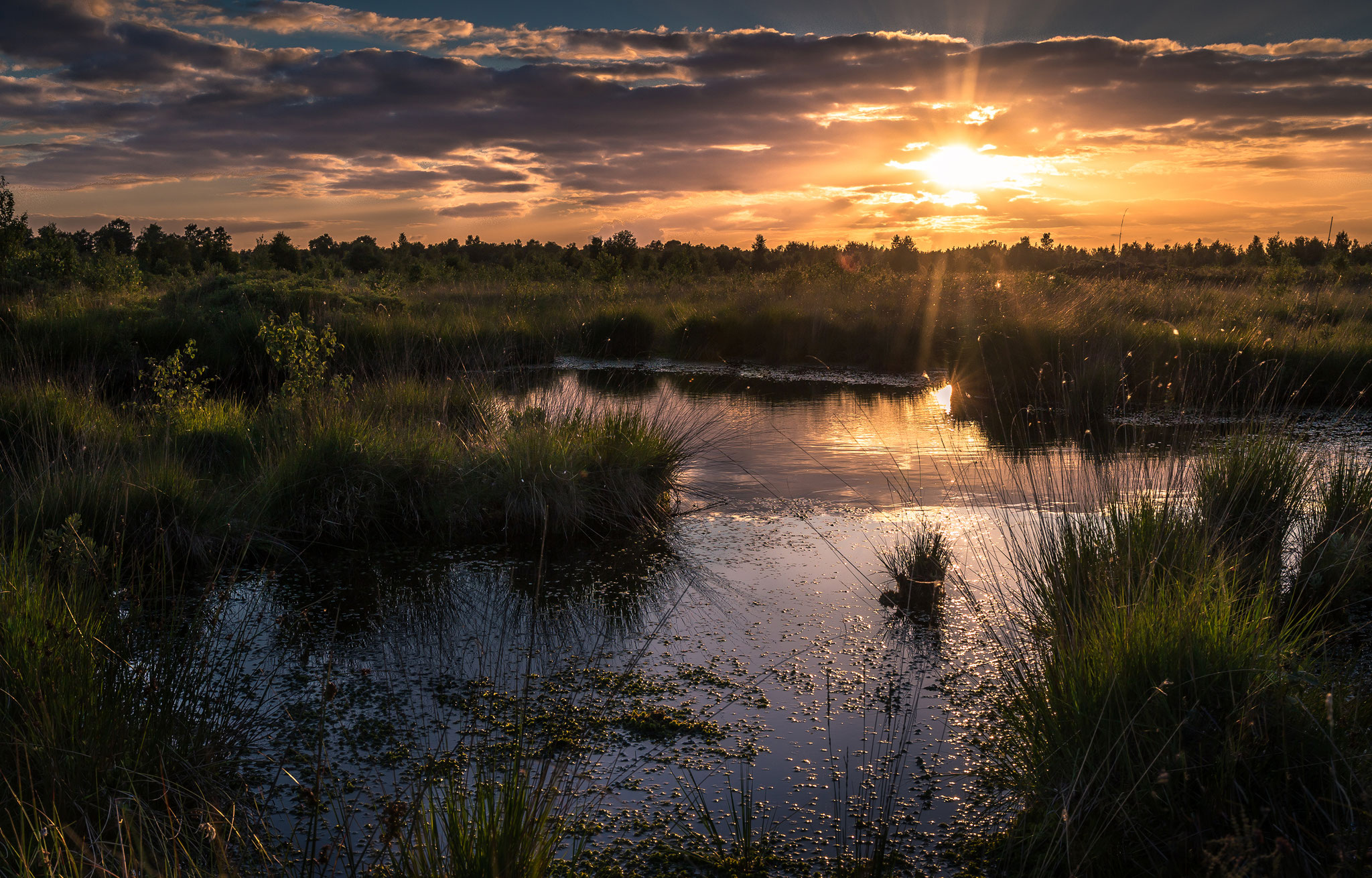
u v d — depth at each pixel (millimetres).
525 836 2471
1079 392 11156
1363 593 4617
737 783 3266
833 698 3928
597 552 6098
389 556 6035
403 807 2516
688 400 12734
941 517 6648
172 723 3199
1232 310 15812
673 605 5102
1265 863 2350
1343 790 2355
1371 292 21172
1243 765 2594
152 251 65812
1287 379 11031
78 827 2648
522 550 6176
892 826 2990
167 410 8000
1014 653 3971
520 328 17875
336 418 7371
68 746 2896
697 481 7969
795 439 9766
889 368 16500
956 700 3896
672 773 3332
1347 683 3252
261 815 3027
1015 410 11312
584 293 26141
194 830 2834
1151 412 10539
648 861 2801
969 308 17047
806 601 5113
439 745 3529
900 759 3418
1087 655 3133
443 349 14836
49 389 8055
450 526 6504
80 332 13062
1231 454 5285
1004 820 3012
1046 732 2994
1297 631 3609
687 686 4062
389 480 6750
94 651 3301
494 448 7297
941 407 12141
